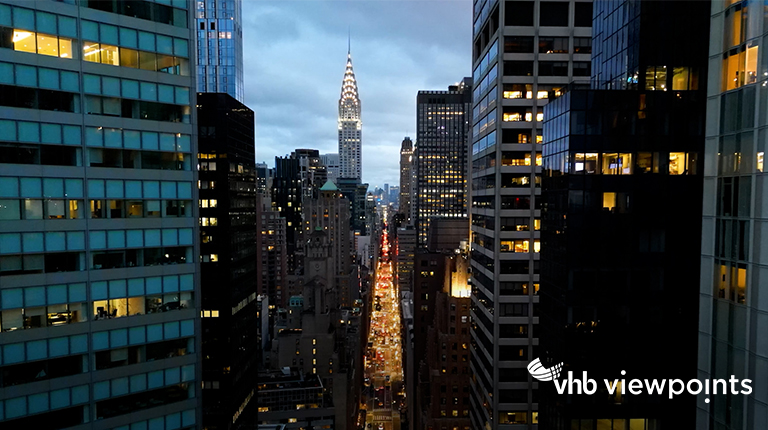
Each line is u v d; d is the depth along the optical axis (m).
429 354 131.50
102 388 38.69
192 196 42.84
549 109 50.31
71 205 36.75
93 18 37.06
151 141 40.44
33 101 34.75
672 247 43.50
